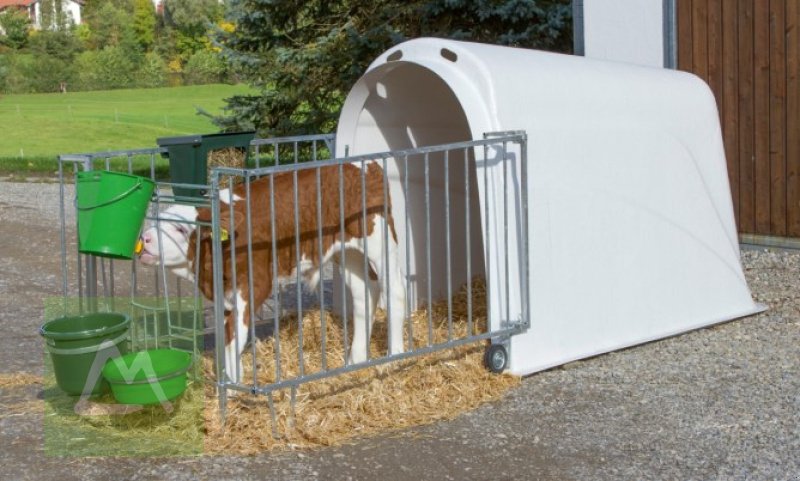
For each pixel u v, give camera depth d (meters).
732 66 9.43
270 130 18.41
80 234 5.11
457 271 7.42
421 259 7.15
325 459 4.56
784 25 8.99
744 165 9.41
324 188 5.53
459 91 5.91
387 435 4.89
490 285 5.81
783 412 5.11
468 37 16.25
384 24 16.48
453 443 4.77
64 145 28.75
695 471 4.37
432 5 16.25
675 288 6.86
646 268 6.68
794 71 8.95
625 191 6.59
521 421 5.08
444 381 5.61
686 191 7.05
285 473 4.38
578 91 6.45
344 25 17.92
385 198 5.72
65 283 5.71
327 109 18.58
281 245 5.35
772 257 9.03
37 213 14.00
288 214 5.35
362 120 6.62
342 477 4.34
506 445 4.73
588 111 6.45
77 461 4.54
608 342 6.36
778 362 6.05
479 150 5.79
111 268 5.77
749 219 9.41
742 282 7.39
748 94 9.33
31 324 7.49
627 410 5.21
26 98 47.03
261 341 6.40
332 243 5.59
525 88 6.12
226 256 5.21
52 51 56.66
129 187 5.01
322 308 5.20
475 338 5.68
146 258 5.22
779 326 6.95
